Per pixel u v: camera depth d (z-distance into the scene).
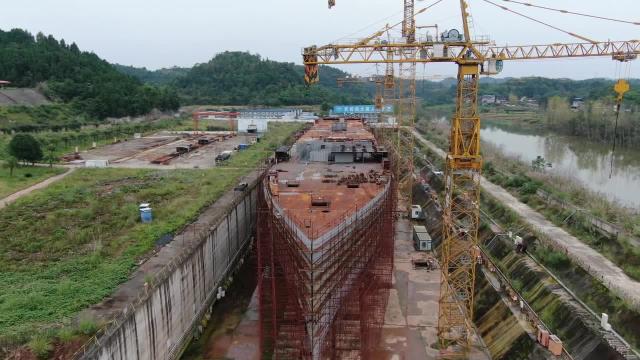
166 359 39.00
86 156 107.69
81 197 69.88
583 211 63.09
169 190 72.69
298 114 187.38
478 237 64.81
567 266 48.28
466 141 43.97
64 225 57.12
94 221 58.78
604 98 181.88
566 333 39.25
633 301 38.47
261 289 42.38
